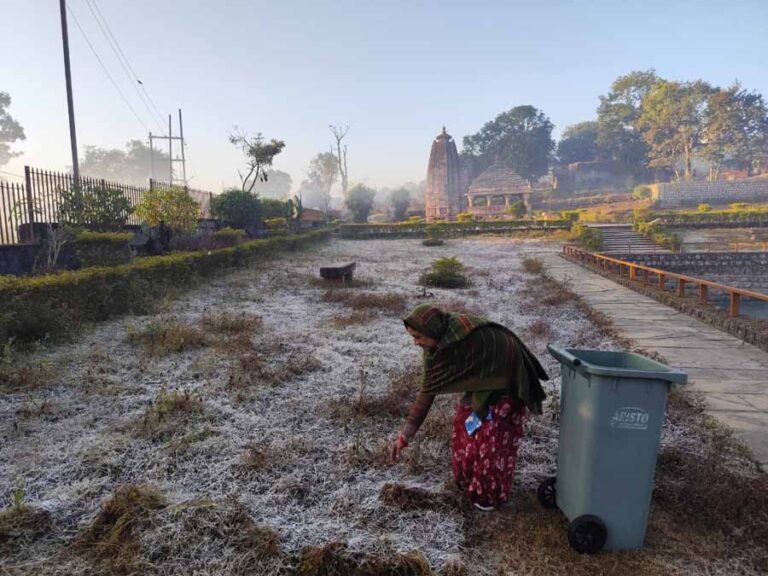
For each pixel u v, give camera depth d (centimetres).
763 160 7775
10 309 614
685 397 478
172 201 1438
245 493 308
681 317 915
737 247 3022
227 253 1430
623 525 247
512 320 872
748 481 315
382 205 8931
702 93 7412
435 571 239
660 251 2922
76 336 665
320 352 641
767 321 779
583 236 2945
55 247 962
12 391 475
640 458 240
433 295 1138
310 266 1723
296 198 3083
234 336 690
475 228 3869
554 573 236
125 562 240
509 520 278
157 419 408
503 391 269
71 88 1858
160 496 293
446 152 6644
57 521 280
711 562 245
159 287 977
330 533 268
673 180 8388
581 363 242
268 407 456
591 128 10075
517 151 9306
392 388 498
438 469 340
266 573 238
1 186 907
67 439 382
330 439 390
